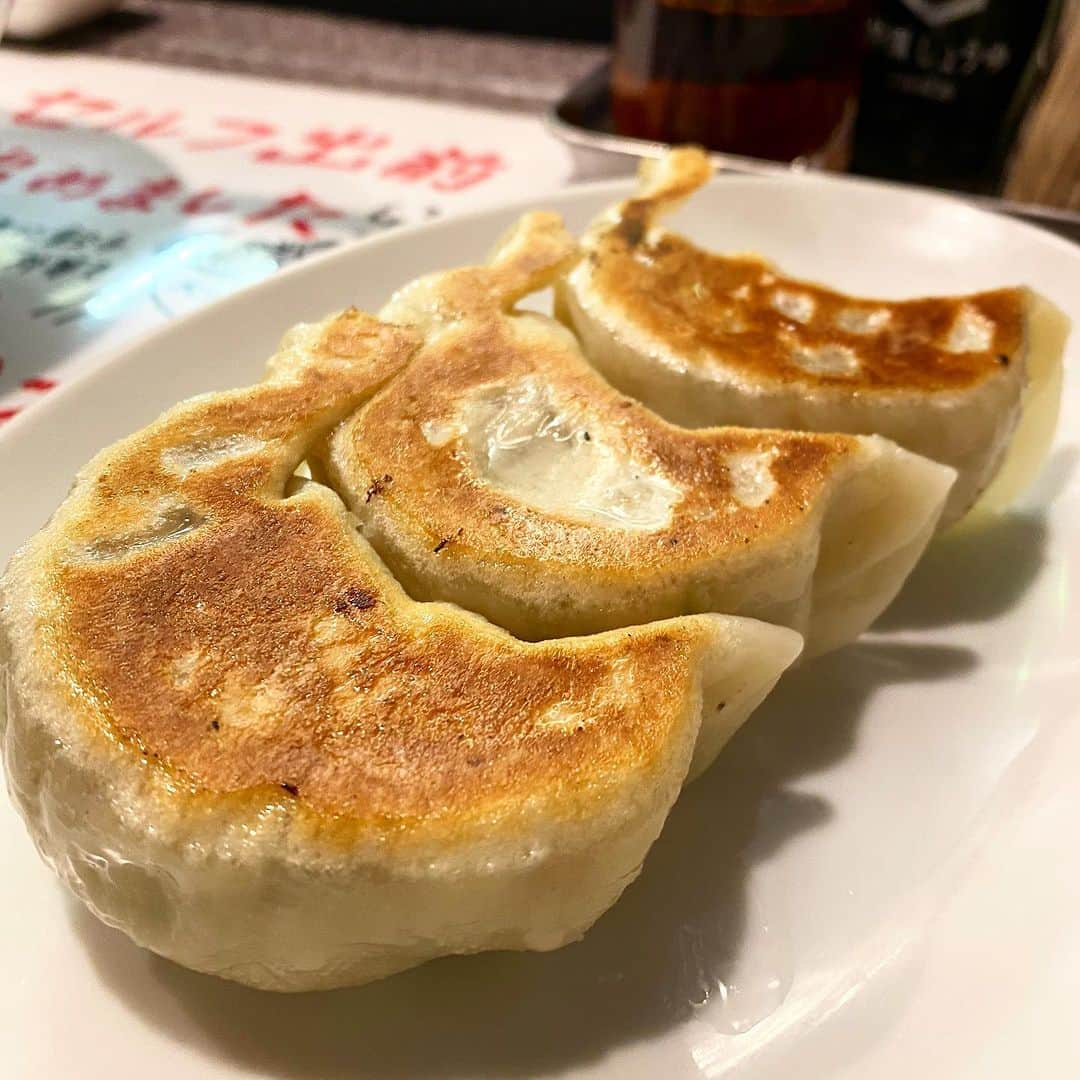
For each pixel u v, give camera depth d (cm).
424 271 23
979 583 19
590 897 13
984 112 33
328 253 23
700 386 18
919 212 25
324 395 16
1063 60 29
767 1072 13
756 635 15
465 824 12
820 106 31
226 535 14
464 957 14
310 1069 13
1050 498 20
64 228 29
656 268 20
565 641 14
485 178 32
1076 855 14
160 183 31
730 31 29
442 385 17
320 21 46
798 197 25
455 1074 13
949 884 15
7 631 13
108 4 44
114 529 14
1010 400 18
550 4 45
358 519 15
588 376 17
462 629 14
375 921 12
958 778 16
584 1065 13
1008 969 13
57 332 25
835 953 14
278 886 12
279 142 34
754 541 15
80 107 36
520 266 19
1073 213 28
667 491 16
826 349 19
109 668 13
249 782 12
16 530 17
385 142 34
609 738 13
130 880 12
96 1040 13
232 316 21
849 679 18
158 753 12
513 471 16
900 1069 13
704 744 15
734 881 15
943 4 32
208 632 13
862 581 17
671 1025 13
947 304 19
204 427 16
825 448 16
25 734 13
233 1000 13
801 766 16
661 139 32
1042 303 20
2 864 14
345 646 13
